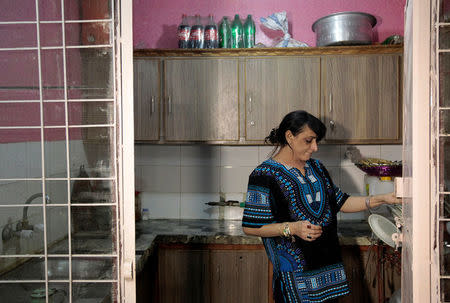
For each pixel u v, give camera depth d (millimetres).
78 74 1006
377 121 2256
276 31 2508
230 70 2285
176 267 2221
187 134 2314
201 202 2646
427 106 891
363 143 2273
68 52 1006
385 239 1535
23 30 1013
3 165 1036
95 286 1026
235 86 2289
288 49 2236
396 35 2264
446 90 886
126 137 996
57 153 1025
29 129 1028
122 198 1005
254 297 2195
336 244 1520
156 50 2266
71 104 1013
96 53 1000
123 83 991
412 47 929
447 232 891
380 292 2131
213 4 2525
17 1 1009
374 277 2133
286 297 1418
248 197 1504
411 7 967
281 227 1394
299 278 1411
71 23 1003
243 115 2297
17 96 1026
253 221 1468
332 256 1484
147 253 1944
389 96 2244
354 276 2152
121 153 999
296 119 1465
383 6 2477
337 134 2270
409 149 989
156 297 2211
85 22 996
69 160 1022
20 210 1039
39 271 1039
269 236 1438
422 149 896
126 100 994
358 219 2553
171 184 2652
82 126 1012
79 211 1023
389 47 2215
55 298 1033
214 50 2260
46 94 1019
